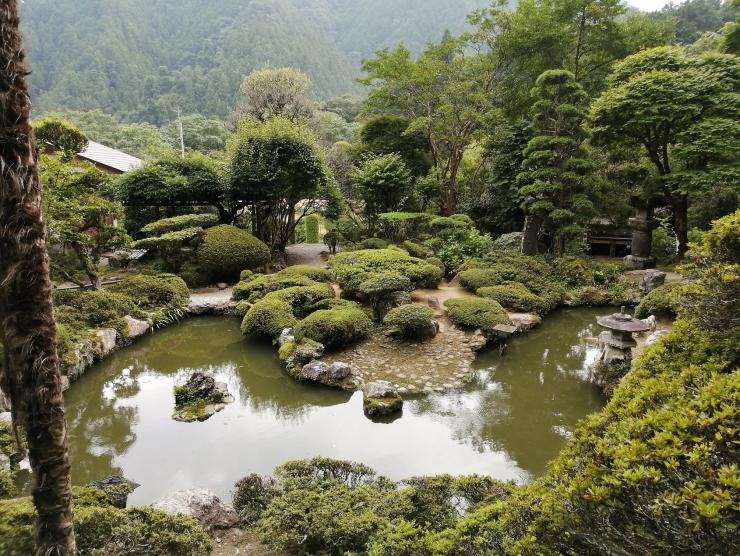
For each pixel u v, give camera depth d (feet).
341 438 18.45
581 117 40.42
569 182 41.06
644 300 29.63
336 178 60.59
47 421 8.16
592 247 51.52
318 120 81.97
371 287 28.89
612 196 48.62
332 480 13.52
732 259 11.28
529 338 30.04
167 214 47.24
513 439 18.37
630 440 7.48
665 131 39.68
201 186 45.19
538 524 7.87
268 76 66.18
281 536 11.16
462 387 22.99
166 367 26.35
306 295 31.91
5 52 6.98
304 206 60.08
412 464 16.60
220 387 22.16
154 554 10.19
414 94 60.44
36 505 8.46
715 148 34.96
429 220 51.37
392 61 60.13
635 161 49.52
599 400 21.65
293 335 27.20
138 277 34.24
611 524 6.82
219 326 32.65
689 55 42.83
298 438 18.49
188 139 102.73
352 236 53.47
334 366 23.22
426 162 60.95
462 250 43.65
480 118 53.01
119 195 44.01
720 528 5.59
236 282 41.45
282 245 50.03
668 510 6.04
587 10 51.88
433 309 32.45
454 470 16.22
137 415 20.59
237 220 51.70
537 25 53.62
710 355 11.23
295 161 45.78
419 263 36.24
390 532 10.55
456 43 59.11
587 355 27.43
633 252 43.70
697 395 8.21
